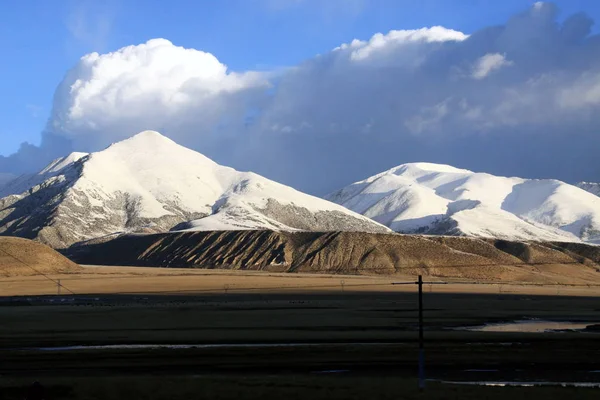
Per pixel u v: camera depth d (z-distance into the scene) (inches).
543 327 4456.2
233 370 2770.7
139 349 3282.5
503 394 2082.9
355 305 6008.9
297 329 4173.2
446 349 3321.9
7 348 3348.9
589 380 2637.8
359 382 2282.2
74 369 2765.7
